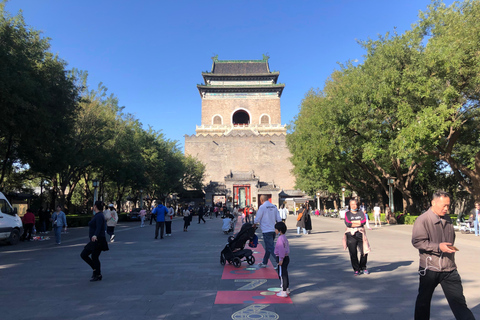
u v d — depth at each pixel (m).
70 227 30.89
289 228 28.55
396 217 31.58
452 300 4.66
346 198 65.38
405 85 19.38
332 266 10.62
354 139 25.88
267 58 98.31
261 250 14.76
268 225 10.43
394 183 29.84
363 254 9.25
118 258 12.58
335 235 21.23
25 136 19.84
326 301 6.77
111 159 35.31
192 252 14.15
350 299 6.90
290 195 77.81
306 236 20.72
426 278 4.75
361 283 8.29
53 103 22.39
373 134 24.08
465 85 18.75
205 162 84.31
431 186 36.50
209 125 88.69
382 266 10.44
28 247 16.61
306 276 9.17
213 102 90.25
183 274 9.57
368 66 23.64
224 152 84.69
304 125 34.44
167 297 7.17
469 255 12.45
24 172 31.72
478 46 17.16
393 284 8.16
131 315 6.02
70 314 6.12
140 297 7.20
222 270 10.13
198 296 7.23
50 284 8.49
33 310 6.38
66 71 25.81
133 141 40.94
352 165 33.75
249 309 6.28
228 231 23.30
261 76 90.88
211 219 49.03
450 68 17.98
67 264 11.48
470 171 21.80
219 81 91.44
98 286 8.23
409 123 19.36
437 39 19.58
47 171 24.78
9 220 17.42
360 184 40.84
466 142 26.05
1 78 16.47
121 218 44.28
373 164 32.00
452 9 20.03
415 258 11.84
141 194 47.69
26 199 36.44
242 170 84.06
